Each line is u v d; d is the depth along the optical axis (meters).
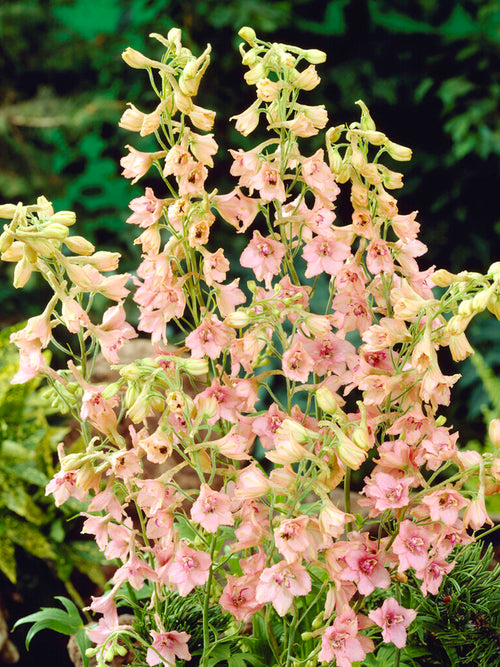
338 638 0.74
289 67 0.76
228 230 2.03
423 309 0.72
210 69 2.02
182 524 0.97
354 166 0.76
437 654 0.89
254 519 0.74
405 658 0.87
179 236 0.79
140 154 0.79
